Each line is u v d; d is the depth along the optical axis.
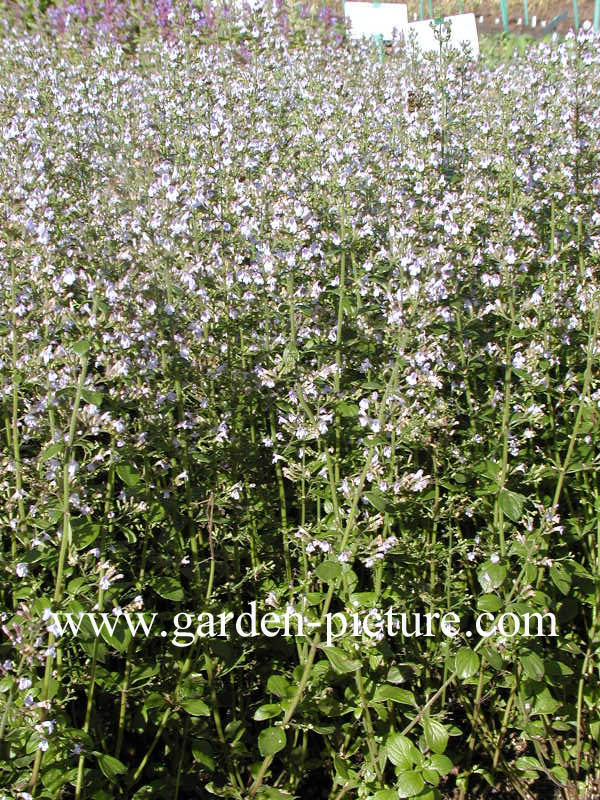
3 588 0.57
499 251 0.69
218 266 0.72
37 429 0.56
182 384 0.66
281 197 0.73
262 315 0.72
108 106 1.12
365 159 0.92
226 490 0.61
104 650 0.47
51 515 0.48
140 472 0.63
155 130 1.03
